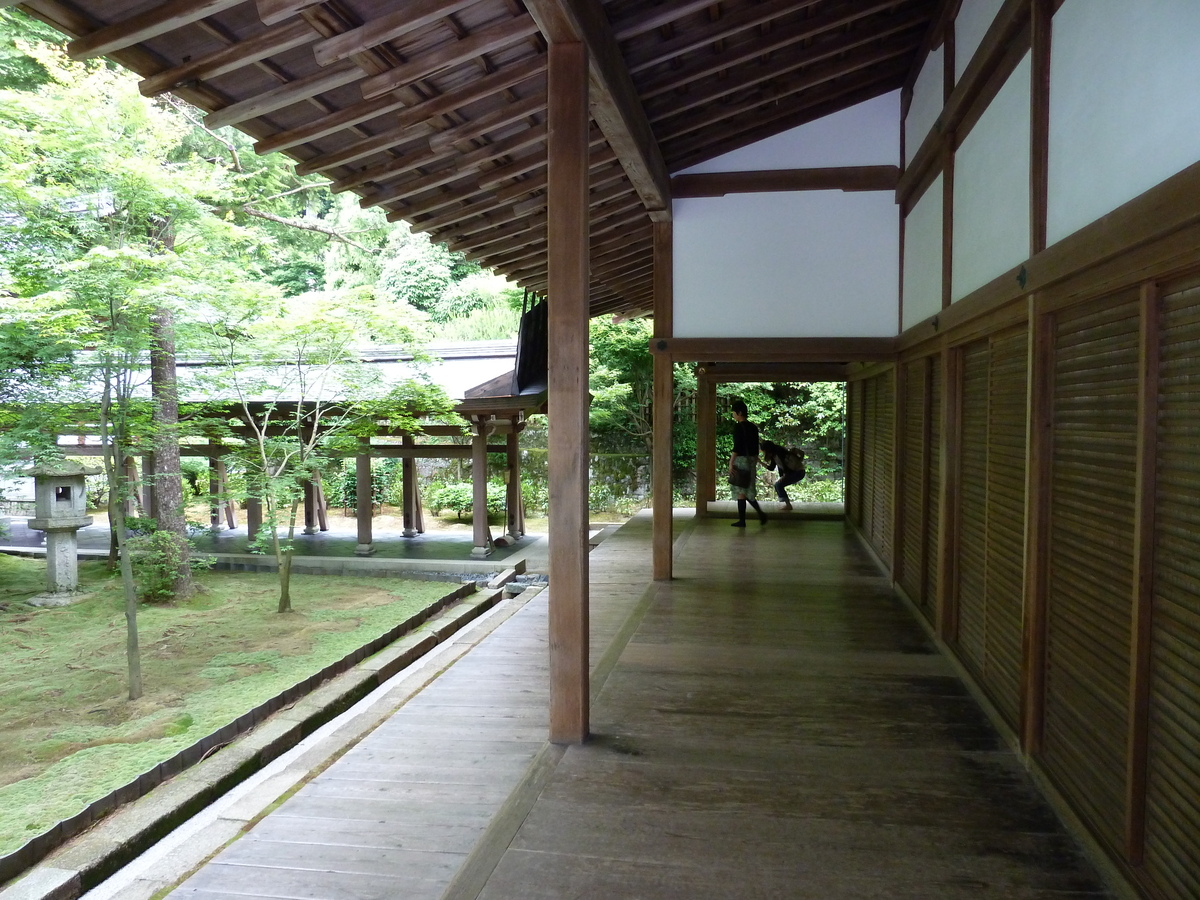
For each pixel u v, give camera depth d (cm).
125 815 352
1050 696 254
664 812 239
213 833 278
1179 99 166
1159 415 183
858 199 529
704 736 296
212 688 512
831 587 553
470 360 1072
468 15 253
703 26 341
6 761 405
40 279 539
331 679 548
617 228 587
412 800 268
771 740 292
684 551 710
